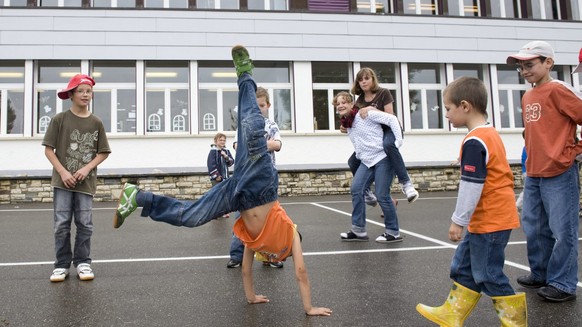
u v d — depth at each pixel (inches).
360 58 572.1
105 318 119.5
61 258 160.6
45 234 261.4
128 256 199.0
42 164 495.2
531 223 141.9
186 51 532.4
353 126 224.1
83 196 162.7
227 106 547.2
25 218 331.6
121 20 522.6
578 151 129.2
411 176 526.3
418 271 165.9
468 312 105.5
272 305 129.3
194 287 148.4
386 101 223.1
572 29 631.2
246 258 129.6
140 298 136.8
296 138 546.0
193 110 532.4
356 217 229.5
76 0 537.0
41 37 508.1
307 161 545.6
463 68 610.5
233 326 113.0
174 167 516.4
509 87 621.3
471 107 101.7
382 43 579.5
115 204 426.9
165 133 527.2
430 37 592.7
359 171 228.8
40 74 516.1
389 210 224.7
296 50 557.0
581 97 127.9
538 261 141.1
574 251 130.1
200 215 114.7
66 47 511.5
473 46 602.9
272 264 175.8
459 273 106.3
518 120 620.7
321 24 565.3
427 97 600.7
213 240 239.3
